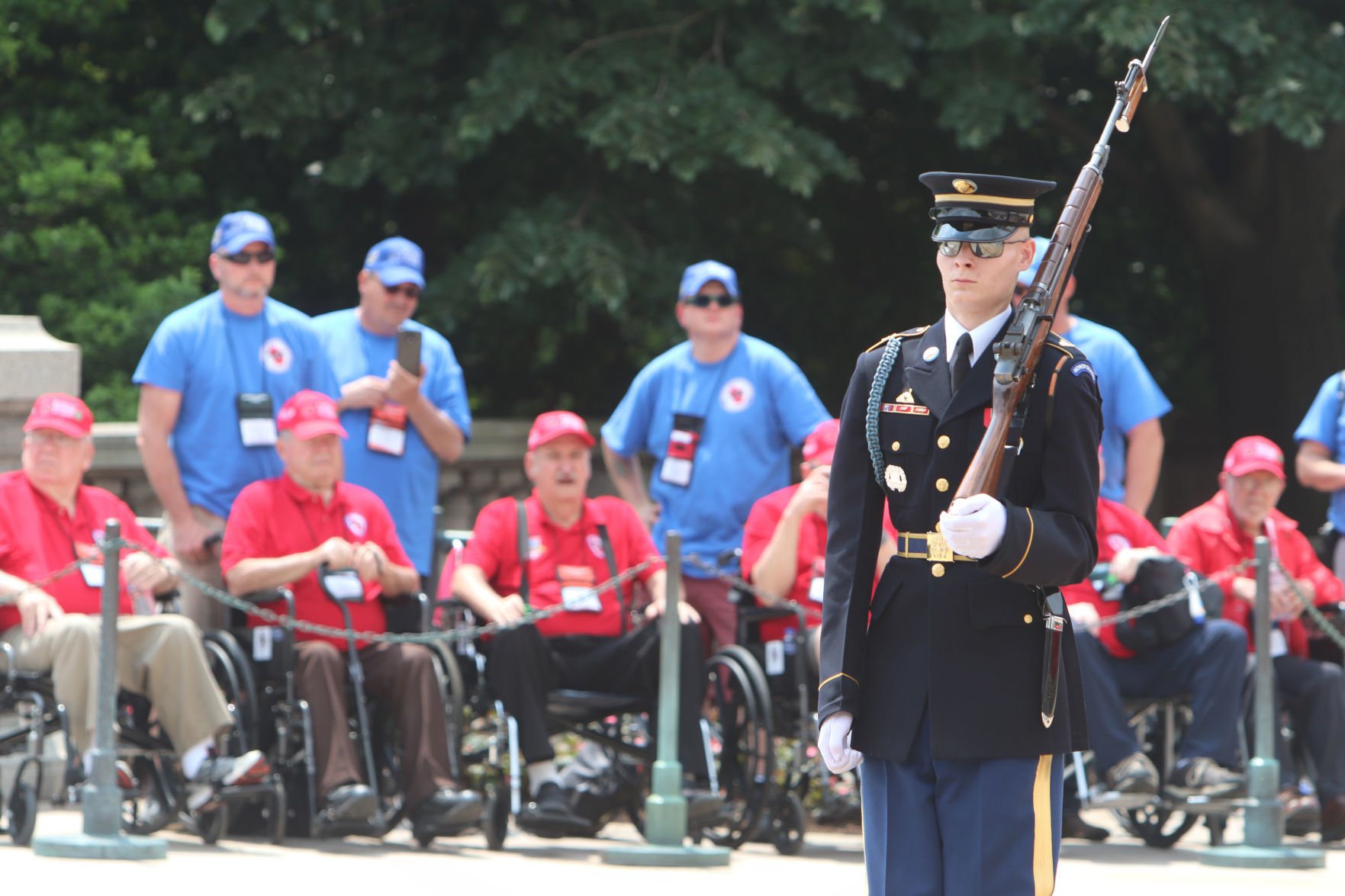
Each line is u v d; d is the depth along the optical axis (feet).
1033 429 37.60
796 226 140.05
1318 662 87.66
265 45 135.85
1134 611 80.07
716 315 90.02
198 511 82.28
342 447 84.43
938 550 38.42
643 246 133.28
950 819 38.29
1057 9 120.57
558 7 131.54
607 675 80.43
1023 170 160.15
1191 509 170.60
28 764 73.26
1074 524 36.99
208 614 81.82
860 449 39.68
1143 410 86.74
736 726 80.84
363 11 132.05
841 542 39.58
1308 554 89.71
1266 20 124.36
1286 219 157.79
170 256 135.44
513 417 154.40
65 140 135.54
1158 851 82.38
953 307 38.83
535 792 78.89
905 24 125.70
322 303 151.02
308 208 143.64
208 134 139.33
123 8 138.31
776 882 69.21
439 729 76.54
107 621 70.18
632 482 94.07
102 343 129.39
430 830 75.31
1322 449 93.97
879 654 38.99
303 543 78.13
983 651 38.01
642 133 120.88
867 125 154.51
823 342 160.35
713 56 129.39
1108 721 79.51
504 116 123.54
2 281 133.39
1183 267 170.30
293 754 77.92
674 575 75.56
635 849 73.61
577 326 139.44
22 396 93.35
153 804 78.89
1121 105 39.27
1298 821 85.97
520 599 80.02
